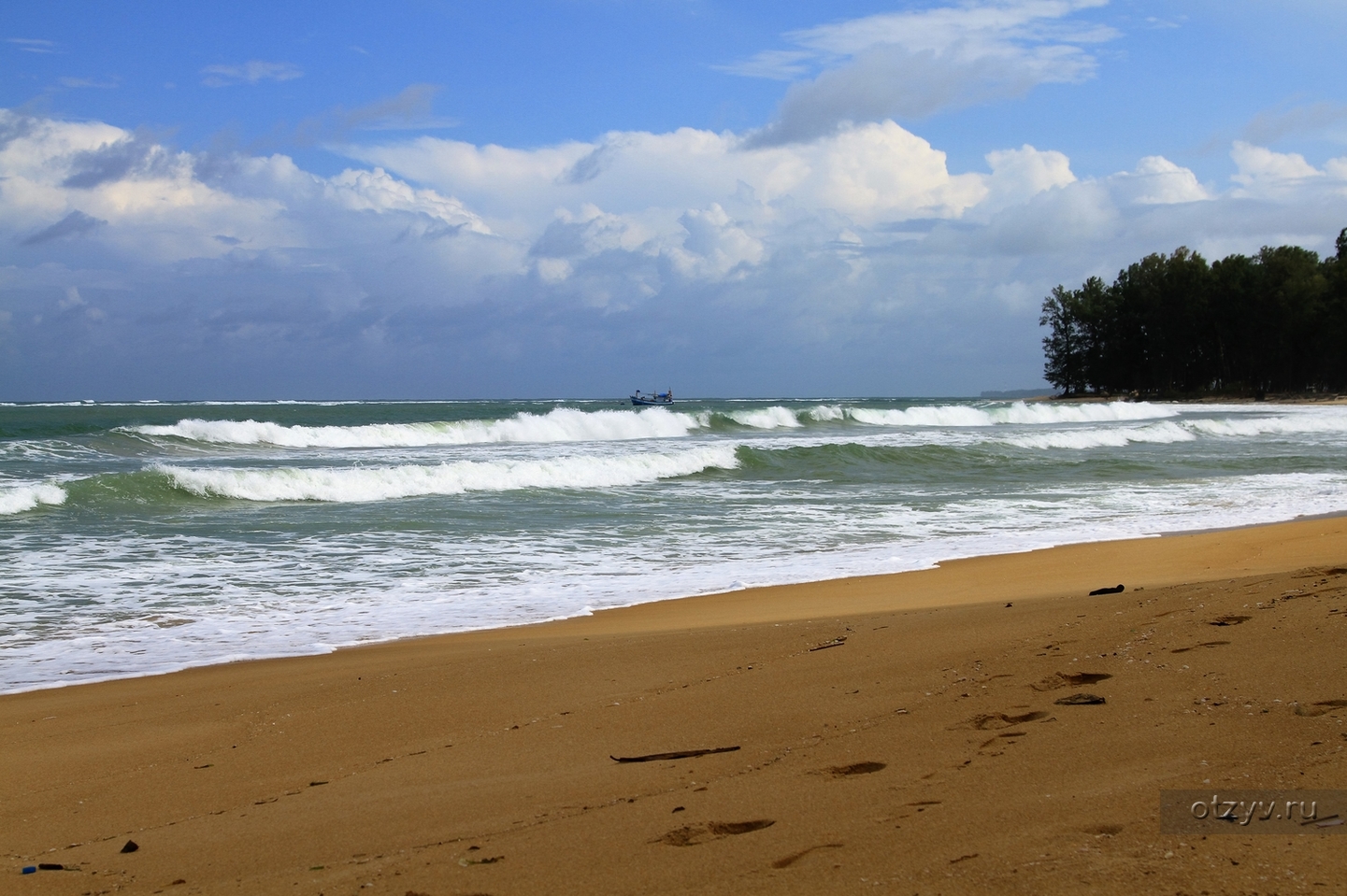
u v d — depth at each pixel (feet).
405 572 38.86
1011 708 15.52
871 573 37.93
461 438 112.57
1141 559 38.47
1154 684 15.85
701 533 48.75
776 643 23.88
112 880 11.12
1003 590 32.91
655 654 23.34
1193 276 325.21
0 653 26.14
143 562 40.34
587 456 85.51
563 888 9.91
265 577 37.55
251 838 12.30
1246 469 83.35
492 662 23.27
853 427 155.22
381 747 16.69
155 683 22.88
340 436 105.70
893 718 15.80
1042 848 9.72
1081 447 111.04
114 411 237.66
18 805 14.28
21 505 54.24
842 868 9.73
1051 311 381.60
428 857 11.07
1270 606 21.07
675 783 13.38
